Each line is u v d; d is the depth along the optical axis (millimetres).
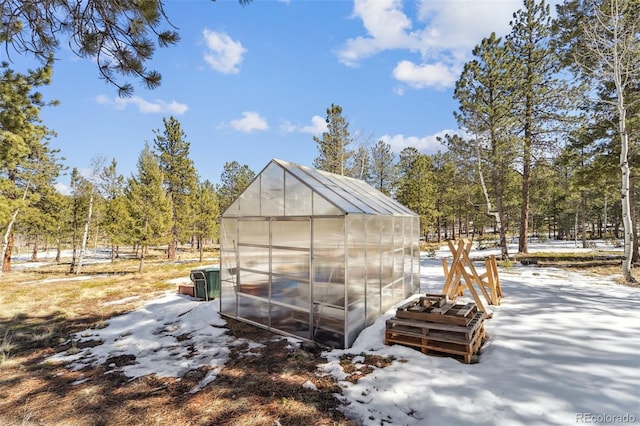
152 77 4055
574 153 13477
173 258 27984
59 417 3895
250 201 7715
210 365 5242
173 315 8547
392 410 3666
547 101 14922
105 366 5465
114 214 21703
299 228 6496
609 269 12398
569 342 5062
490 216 27469
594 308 6828
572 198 25078
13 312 9453
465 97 16281
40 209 22266
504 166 17062
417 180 26594
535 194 24391
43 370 5406
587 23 10883
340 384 4352
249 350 5852
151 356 5848
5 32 3775
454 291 7406
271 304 7062
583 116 13484
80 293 12078
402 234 8586
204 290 9961
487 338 5543
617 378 3932
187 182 27203
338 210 5789
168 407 4000
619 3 10039
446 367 4578
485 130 16359
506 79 15133
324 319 6004
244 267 7781
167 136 27250
